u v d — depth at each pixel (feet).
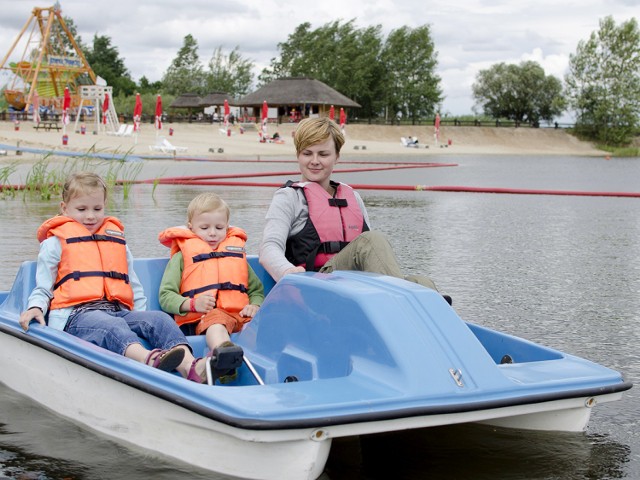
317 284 11.35
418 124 256.52
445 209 46.93
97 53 362.94
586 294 22.45
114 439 11.16
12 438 11.37
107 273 13.34
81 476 10.03
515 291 22.70
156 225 34.55
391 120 265.95
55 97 174.60
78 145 116.37
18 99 176.55
